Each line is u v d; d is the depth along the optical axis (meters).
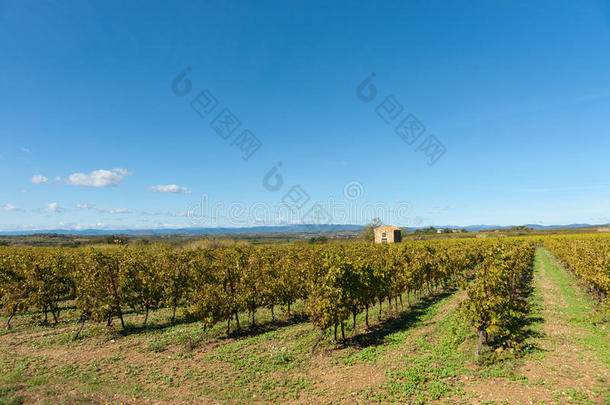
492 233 108.12
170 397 8.86
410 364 10.70
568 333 12.82
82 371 10.66
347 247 34.31
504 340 12.27
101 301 14.70
